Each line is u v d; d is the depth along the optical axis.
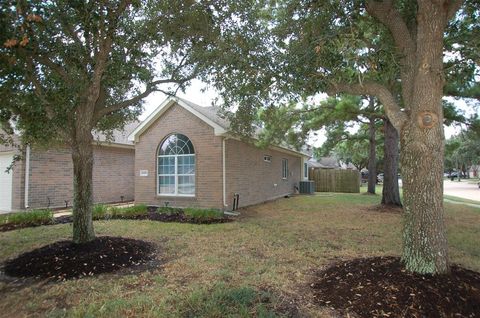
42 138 6.52
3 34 3.61
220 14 6.04
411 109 4.01
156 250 6.00
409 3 4.97
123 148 16.09
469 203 15.64
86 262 4.95
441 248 3.79
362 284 3.72
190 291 3.88
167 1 5.68
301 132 13.38
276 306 3.46
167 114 12.64
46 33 4.72
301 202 15.30
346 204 14.24
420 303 3.22
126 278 4.42
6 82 4.70
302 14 5.52
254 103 8.00
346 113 12.24
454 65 4.25
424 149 3.81
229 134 11.21
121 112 7.87
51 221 9.45
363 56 4.16
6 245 6.58
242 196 13.15
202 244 6.44
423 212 3.81
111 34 4.84
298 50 5.08
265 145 12.65
